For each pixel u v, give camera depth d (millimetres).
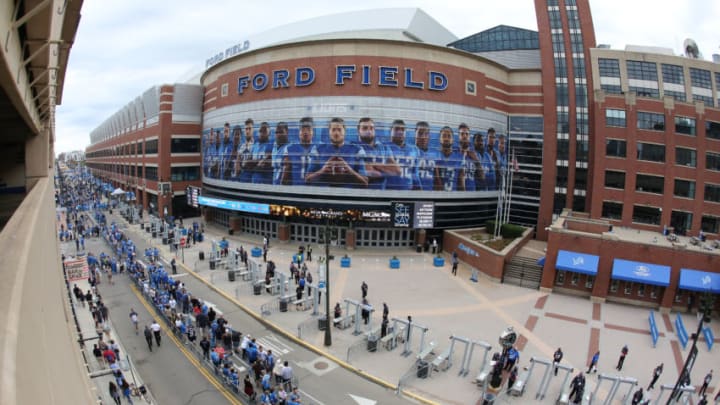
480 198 48375
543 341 24859
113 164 112500
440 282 34812
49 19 8180
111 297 29953
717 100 48938
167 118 63594
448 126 44750
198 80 86562
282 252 43250
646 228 44469
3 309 2738
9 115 14383
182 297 26719
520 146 51812
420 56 43219
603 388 20297
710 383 21094
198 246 45750
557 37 51125
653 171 44531
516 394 19000
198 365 20984
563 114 50719
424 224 43312
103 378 19484
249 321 26281
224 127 51344
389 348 22703
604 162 45750
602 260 32344
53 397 3199
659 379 21172
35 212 6766
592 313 29844
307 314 27188
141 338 23797
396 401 18312
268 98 45625
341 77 42406
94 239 48875
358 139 42781
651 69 49281
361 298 30406
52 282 7492
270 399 16922
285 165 44875
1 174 20000
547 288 33719
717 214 43594
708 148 43969
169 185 64062
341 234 45750
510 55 57344
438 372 20656
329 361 21562
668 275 30688
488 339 24562
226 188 51562
